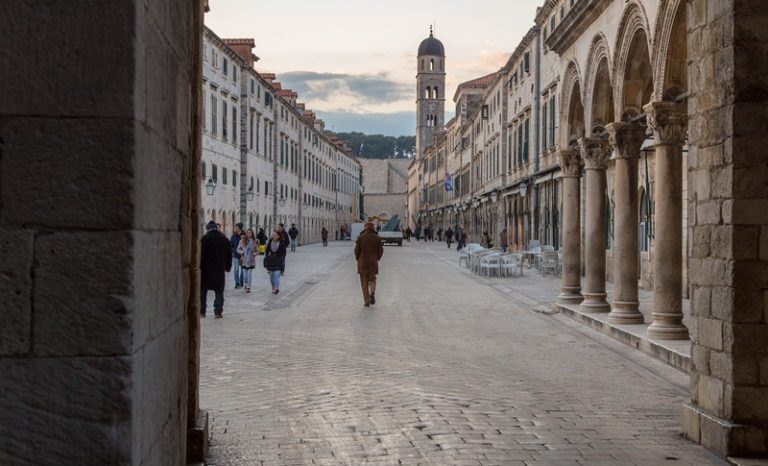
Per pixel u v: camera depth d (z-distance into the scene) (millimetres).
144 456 3330
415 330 15438
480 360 11938
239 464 6582
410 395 9273
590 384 10125
